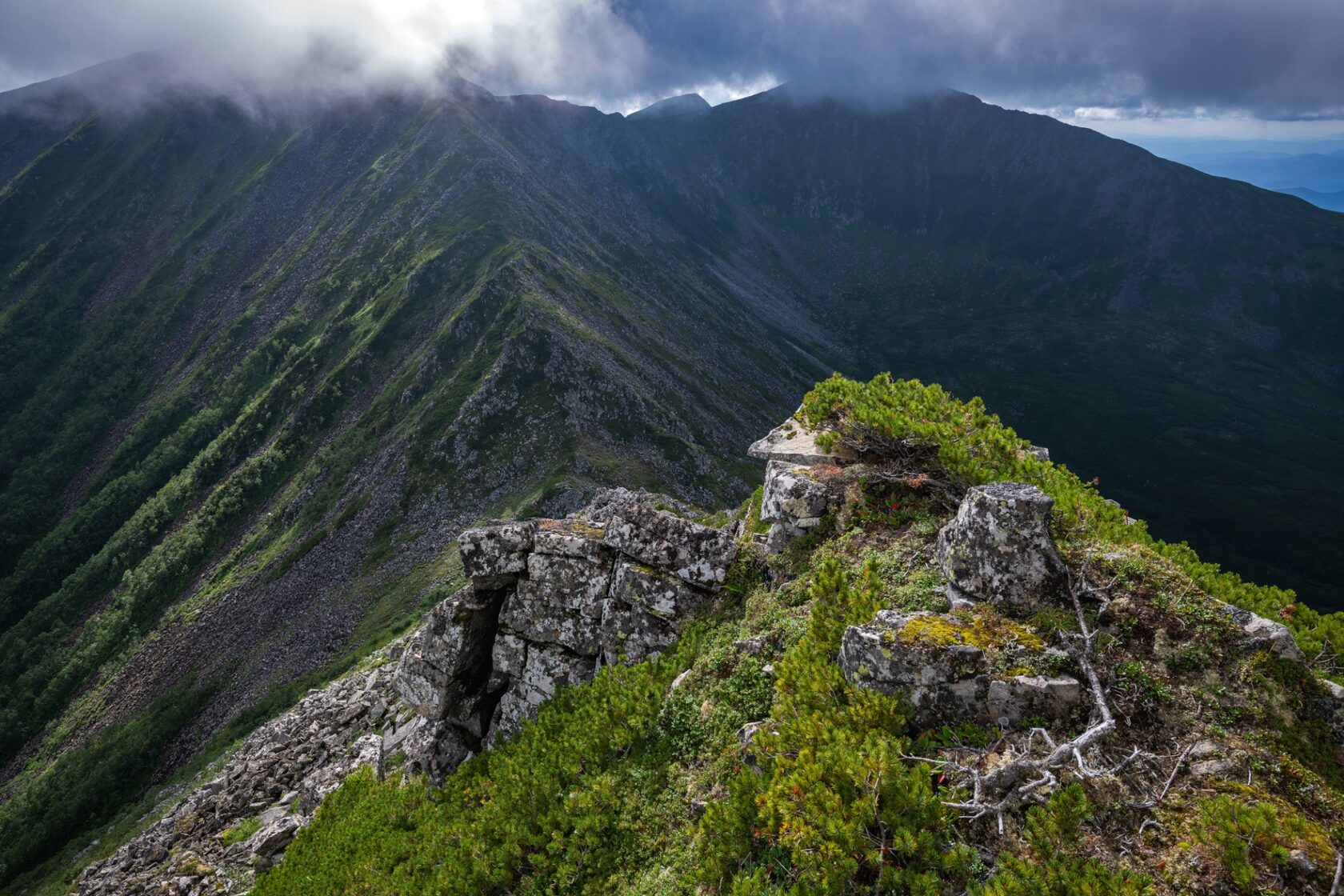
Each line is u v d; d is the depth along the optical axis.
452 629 20.86
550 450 158.50
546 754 16.14
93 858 79.88
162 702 122.50
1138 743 9.55
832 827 8.63
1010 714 10.11
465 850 14.64
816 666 11.75
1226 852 7.82
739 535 22.77
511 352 176.88
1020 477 15.92
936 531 15.17
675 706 14.59
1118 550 12.36
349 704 36.31
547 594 20.16
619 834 12.85
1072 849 8.20
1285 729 9.55
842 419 19.50
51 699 148.12
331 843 19.69
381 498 153.88
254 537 167.25
